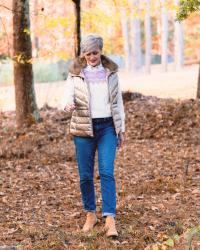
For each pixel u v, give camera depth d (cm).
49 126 1348
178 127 1227
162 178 834
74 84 579
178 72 3469
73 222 636
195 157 983
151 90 2388
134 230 588
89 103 575
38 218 657
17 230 608
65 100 578
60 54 1652
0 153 1077
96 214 658
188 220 618
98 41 571
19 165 993
